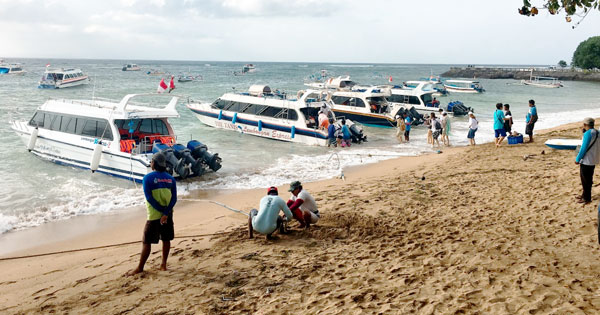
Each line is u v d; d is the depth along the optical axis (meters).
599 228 6.30
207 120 25.81
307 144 21.73
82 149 14.84
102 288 6.12
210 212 10.81
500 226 7.71
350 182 13.64
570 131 21.67
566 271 5.52
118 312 5.36
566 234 6.94
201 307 5.38
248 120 23.55
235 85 69.81
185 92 52.78
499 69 133.38
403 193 10.95
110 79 86.81
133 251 8.05
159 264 6.96
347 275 6.10
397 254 6.80
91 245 8.65
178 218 10.37
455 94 59.44
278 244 7.68
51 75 57.97
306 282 5.97
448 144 21.83
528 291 5.04
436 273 5.89
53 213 10.75
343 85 36.56
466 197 10.14
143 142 14.64
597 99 52.53
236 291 5.80
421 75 138.38
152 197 6.15
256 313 5.14
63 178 14.01
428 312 4.77
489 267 5.89
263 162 17.42
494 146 19.05
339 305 5.14
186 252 7.47
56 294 6.05
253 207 11.13
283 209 7.89
